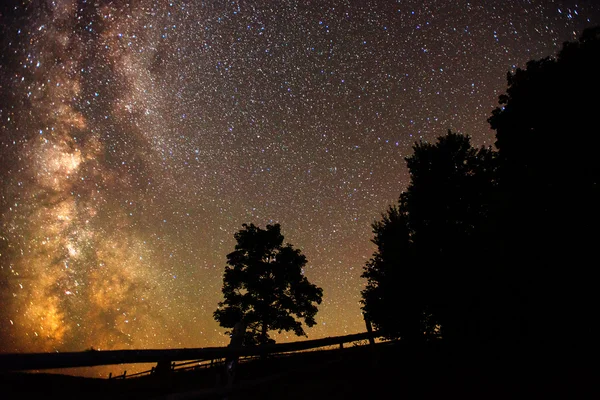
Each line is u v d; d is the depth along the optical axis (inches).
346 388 254.8
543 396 215.0
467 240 322.7
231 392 122.6
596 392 203.6
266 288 719.7
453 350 318.0
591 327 259.6
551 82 330.3
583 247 266.8
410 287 340.8
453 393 241.9
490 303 291.0
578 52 324.8
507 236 284.4
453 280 315.0
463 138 406.6
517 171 333.4
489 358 294.8
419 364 305.0
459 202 366.0
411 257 346.3
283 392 220.1
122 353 83.5
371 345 312.3
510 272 277.3
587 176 291.3
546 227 280.1
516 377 249.4
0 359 57.2
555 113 324.2
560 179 299.4
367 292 373.4
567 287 263.7
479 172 376.8
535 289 269.9
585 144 299.9
